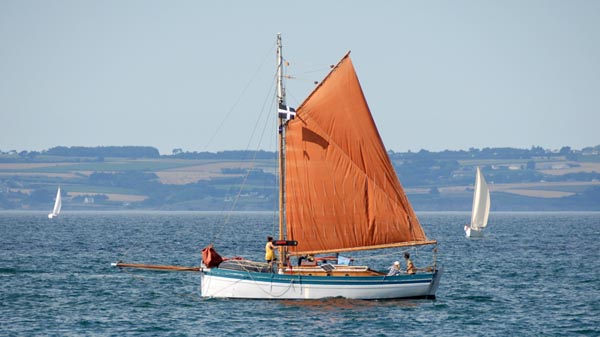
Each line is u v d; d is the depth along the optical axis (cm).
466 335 14838
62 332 14875
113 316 16325
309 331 14888
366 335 14688
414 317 16212
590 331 15288
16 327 15300
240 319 15800
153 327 15250
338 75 17762
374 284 17475
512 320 16212
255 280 17462
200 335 14625
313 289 17362
